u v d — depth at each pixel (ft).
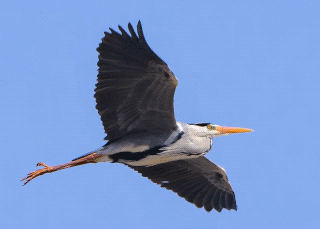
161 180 55.83
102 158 48.52
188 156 50.57
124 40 43.52
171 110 46.62
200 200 56.34
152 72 44.09
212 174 55.52
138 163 49.62
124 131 48.16
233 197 56.08
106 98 45.50
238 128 51.57
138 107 46.42
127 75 44.65
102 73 44.39
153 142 48.85
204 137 51.06
